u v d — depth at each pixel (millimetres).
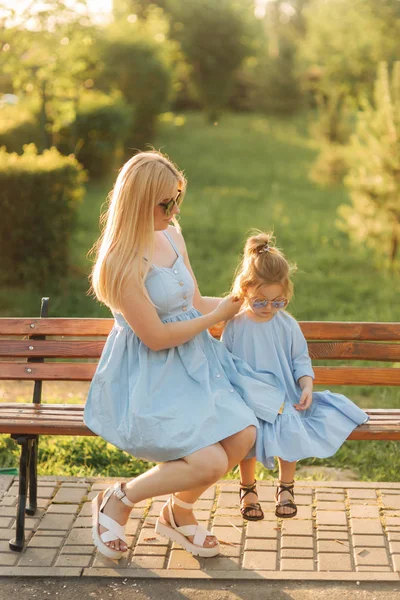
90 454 4375
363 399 5707
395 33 18219
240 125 29875
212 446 2906
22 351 3605
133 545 3248
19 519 3207
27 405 3512
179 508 3150
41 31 11898
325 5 22281
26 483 3248
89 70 18344
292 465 3189
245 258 3191
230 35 31125
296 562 3121
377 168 9422
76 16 11992
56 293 8516
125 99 20156
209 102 31516
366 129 9562
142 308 2973
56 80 13000
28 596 2908
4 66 12258
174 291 3080
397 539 3285
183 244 3385
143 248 2977
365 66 20016
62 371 3580
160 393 3020
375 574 3018
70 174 8688
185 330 3025
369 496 3697
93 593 2926
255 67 33438
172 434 2912
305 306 8227
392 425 3234
